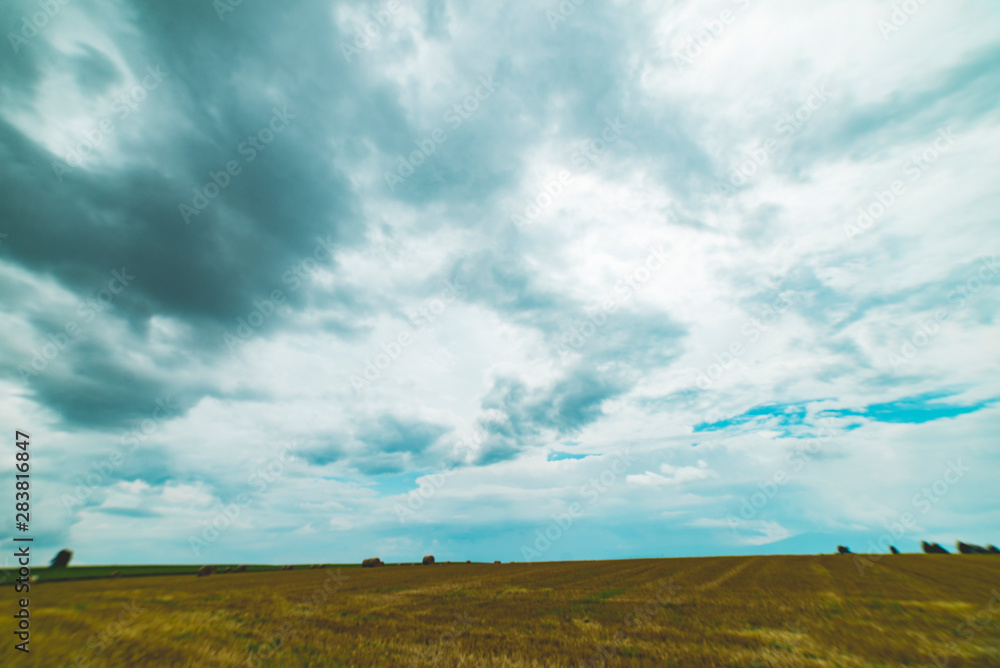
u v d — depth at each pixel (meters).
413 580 35.62
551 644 13.05
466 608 20.05
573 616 17.47
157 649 12.33
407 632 14.85
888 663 10.86
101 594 27.66
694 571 35.59
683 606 19.14
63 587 34.62
